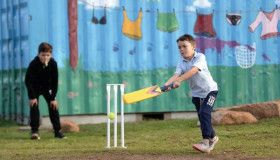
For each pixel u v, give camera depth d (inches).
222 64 965.8
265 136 687.1
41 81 733.3
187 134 735.7
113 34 920.9
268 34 986.1
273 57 989.2
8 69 971.9
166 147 616.7
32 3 877.2
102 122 915.4
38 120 741.9
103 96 917.8
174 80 545.0
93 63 911.7
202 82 543.5
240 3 972.6
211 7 960.3
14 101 951.6
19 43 920.3
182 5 948.0
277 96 991.6
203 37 957.2
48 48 719.1
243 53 974.4
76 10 901.2
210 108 546.9
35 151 605.3
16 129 861.2
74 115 903.7
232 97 970.7
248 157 531.5
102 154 552.4
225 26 966.4
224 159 520.7
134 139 709.3
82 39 906.7
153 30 937.5
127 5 926.4
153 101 936.9
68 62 898.1
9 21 959.0
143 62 933.2
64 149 619.8
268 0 984.9
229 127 783.1
